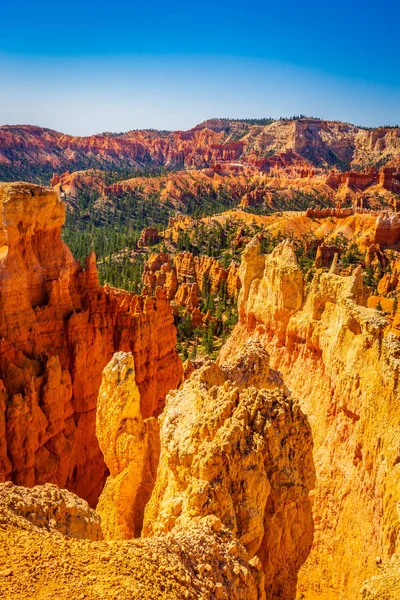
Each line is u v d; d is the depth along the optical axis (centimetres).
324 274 4088
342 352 3375
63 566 1491
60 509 1878
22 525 1700
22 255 3775
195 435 2039
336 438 3247
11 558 1497
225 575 1617
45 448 3616
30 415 3422
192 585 1524
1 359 3488
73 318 3953
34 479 3478
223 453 1895
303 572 2881
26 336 3688
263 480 1923
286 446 2042
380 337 3067
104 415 2673
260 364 2658
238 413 2014
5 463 3278
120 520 2452
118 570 1491
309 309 4131
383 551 2447
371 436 2853
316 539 3005
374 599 1939
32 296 3838
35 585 1413
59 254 4066
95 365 4116
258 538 1920
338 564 2814
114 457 2631
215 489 1834
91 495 4059
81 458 3978
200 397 2189
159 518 1956
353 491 2964
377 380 2903
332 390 3444
